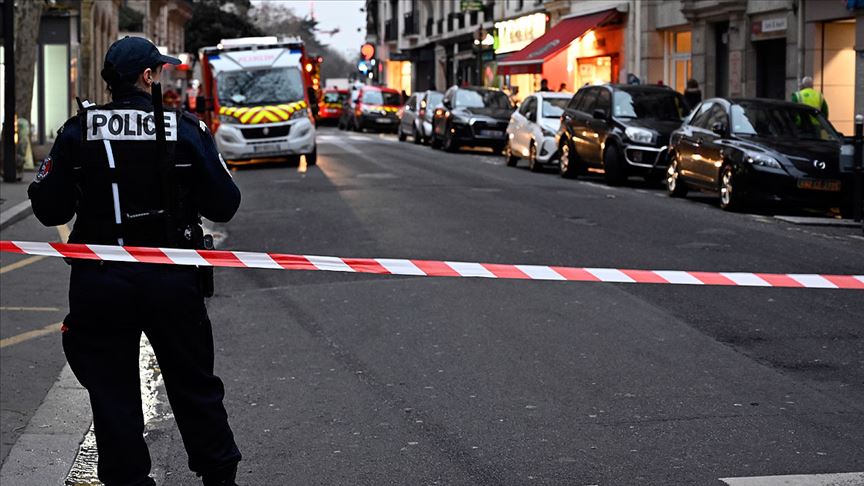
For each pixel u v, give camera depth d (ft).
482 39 124.77
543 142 81.25
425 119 127.95
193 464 15.30
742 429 19.81
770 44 95.81
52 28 103.04
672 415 20.74
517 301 31.89
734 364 24.45
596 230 46.75
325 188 67.77
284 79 90.84
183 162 14.87
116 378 14.87
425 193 63.31
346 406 21.93
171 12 233.55
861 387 22.49
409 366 24.94
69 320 14.83
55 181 14.71
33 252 14.66
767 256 39.83
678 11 112.16
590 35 133.59
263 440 19.93
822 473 17.47
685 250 41.19
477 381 23.48
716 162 56.18
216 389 15.31
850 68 87.20
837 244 43.27
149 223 14.78
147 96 15.01
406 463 18.45
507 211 53.83
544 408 21.39
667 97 73.36
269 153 88.63
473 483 17.40
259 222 51.62
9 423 21.40
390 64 262.88
